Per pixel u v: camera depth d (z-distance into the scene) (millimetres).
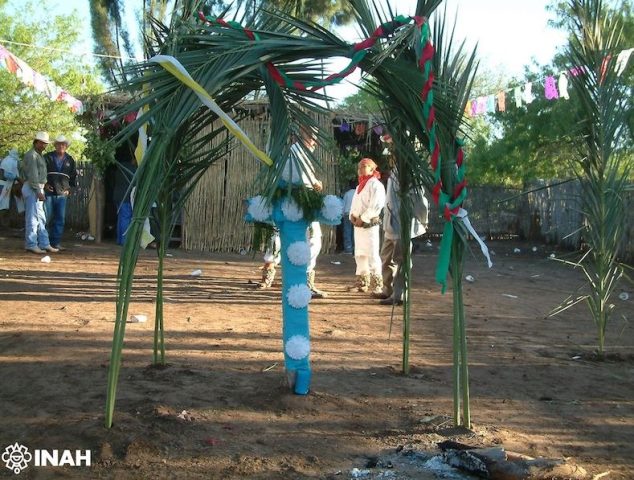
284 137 4418
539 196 21625
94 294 9664
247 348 6836
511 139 21062
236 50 4371
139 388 5336
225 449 4238
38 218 13961
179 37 4652
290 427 4668
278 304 9539
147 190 4332
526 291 11883
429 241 21062
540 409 5309
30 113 18188
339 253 17312
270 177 4281
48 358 6172
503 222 22750
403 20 4398
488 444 4438
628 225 15891
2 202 14625
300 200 4957
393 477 3895
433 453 4277
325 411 5000
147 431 4402
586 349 7426
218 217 16438
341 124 16203
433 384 5855
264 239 5363
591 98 6773
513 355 7062
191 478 3838
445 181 4598
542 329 8484
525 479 3857
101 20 21750
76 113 15617
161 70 4344
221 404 5027
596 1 6688
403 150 5016
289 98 4672
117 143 4176
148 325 7734
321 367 6242
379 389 5617
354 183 16656
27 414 4723
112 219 18078
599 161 6859
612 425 5000
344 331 7898
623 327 8719
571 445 4562
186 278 11742
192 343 6953
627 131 7020
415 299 10500
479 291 11648
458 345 4934
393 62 4508
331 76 4535
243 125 12477
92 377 5617
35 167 13648
